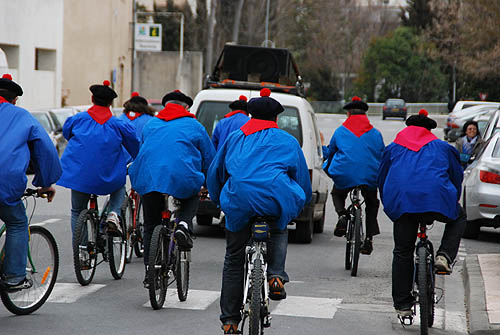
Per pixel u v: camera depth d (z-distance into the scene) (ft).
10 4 209.87
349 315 50.03
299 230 79.46
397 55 575.79
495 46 322.34
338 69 619.67
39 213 99.25
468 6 335.06
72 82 292.81
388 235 88.63
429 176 44.62
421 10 593.01
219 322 46.93
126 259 63.36
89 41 294.25
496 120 93.81
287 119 78.59
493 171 83.05
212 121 80.84
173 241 50.62
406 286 45.96
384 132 326.03
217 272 63.16
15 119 44.45
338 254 74.18
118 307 50.21
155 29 325.83
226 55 109.81
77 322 46.11
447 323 49.08
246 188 38.22
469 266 64.39
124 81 329.52
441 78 572.51
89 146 55.06
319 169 82.48
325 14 615.16
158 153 49.85
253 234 38.01
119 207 57.11
